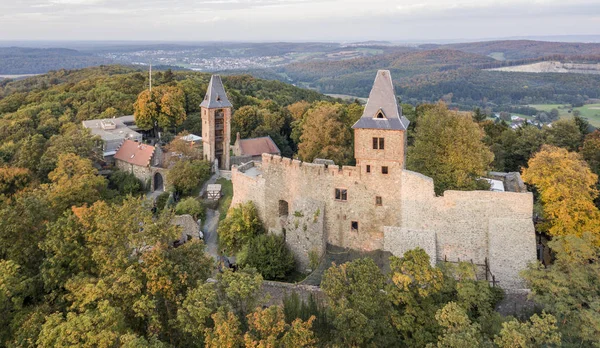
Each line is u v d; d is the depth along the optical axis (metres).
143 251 35.16
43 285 39.03
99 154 91.38
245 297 29.58
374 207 50.69
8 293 33.28
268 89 196.12
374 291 30.89
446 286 32.84
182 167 79.06
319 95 196.50
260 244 53.12
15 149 96.19
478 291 33.53
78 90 152.25
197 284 31.73
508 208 46.03
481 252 47.34
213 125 86.50
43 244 39.19
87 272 38.12
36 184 76.88
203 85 149.75
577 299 31.73
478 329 29.64
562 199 48.09
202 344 28.66
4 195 68.44
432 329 30.03
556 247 36.53
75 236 39.12
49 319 28.34
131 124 116.69
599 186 58.19
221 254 59.16
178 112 116.00
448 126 55.19
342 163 75.50
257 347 23.70
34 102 145.25
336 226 52.94
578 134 76.38
